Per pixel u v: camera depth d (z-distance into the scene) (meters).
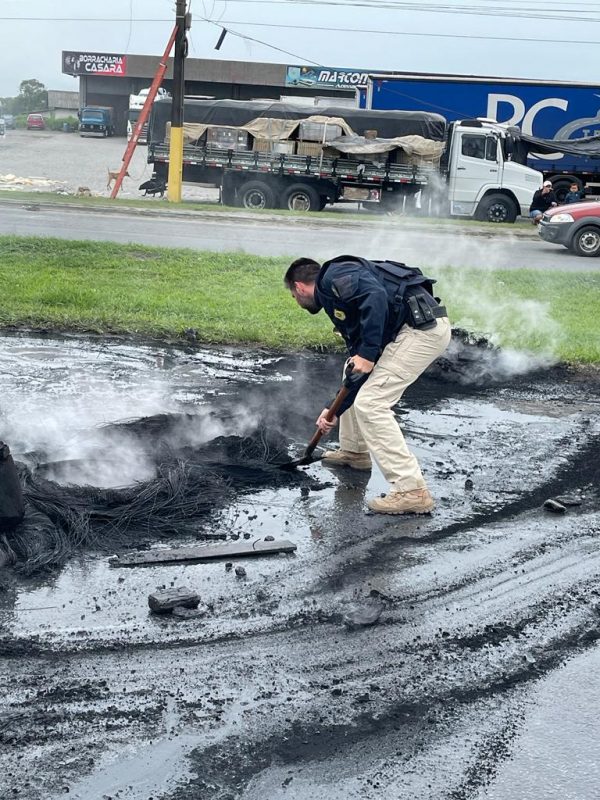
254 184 28.14
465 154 28.17
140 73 70.62
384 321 5.48
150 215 22.33
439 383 8.79
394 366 5.64
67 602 4.41
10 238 14.64
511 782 3.34
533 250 21.00
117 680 3.81
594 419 7.91
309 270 5.68
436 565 5.06
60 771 3.26
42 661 3.91
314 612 4.47
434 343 5.65
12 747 3.37
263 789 3.25
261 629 4.29
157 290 11.88
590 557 5.27
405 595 4.70
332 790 3.26
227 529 5.36
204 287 12.38
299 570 4.90
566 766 3.44
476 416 7.81
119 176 31.31
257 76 64.81
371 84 31.38
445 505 5.90
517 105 30.80
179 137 27.62
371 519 5.63
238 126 28.36
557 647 4.29
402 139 28.06
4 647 3.99
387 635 4.31
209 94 66.69
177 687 3.79
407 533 5.46
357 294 5.43
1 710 3.57
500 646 4.27
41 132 72.50
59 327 9.83
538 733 3.63
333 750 3.47
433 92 31.16
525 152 29.39
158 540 5.16
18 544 4.89
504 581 4.92
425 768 3.40
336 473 6.36
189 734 3.51
